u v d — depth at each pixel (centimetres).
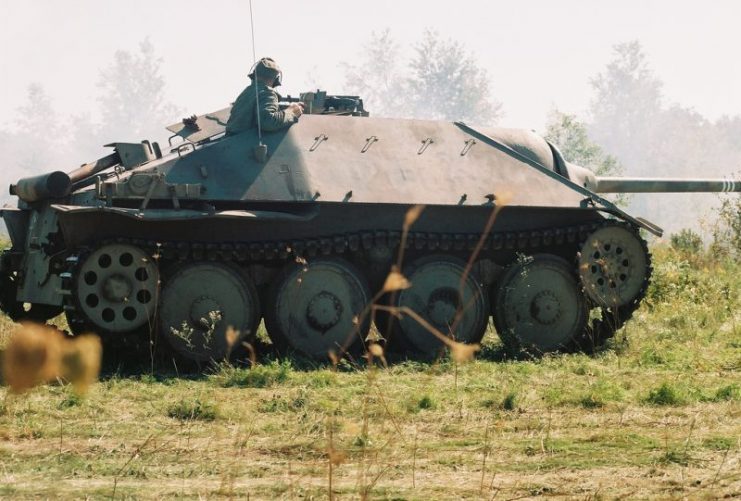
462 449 844
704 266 2627
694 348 1511
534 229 1556
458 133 1576
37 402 1020
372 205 1455
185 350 1348
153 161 1412
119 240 1288
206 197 1348
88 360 214
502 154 1571
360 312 1450
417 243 1470
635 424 965
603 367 1366
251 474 747
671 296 1988
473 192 1498
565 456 816
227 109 1578
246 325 1377
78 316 1277
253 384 1196
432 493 687
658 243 3081
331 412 991
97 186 1289
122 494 673
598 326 1603
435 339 1502
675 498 671
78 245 1305
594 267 1564
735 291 2103
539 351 1503
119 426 934
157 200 1335
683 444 855
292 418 981
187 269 1346
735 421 973
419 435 907
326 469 761
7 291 1554
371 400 1072
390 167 1477
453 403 1069
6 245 2650
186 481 720
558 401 1070
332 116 1512
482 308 1538
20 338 212
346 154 1466
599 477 740
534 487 707
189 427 936
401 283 327
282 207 1415
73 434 894
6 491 677
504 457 813
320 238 1419
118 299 1286
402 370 1326
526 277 1545
